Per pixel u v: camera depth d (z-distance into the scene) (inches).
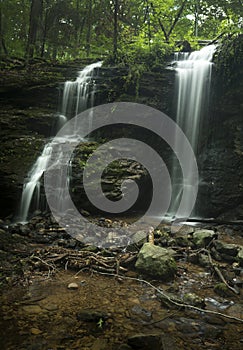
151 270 188.1
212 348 121.2
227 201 354.0
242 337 129.7
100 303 155.5
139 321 139.6
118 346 119.3
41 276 185.3
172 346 121.3
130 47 496.7
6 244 229.8
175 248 235.3
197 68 402.6
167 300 157.6
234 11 431.5
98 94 423.8
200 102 394.6
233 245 227.1
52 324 134.0
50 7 614.9
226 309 154.3
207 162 380.5
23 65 493.7
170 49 467.2
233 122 368.2
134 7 626.8
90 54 647.1
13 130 406.9
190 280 189.0
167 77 417.7
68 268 199.9
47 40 655.1
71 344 119.6
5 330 127.7
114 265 199.5
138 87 415.5
